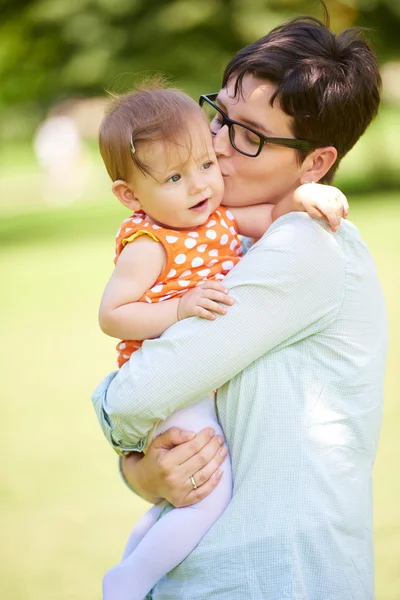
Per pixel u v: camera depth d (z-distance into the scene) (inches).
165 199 104.0
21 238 727.7
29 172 1224.8
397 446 248.4
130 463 108.2
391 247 514.3
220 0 959.0
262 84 104.7
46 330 414.3
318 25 109.1
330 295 100.5
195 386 98.0
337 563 95.9
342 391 101.1
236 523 97.7
